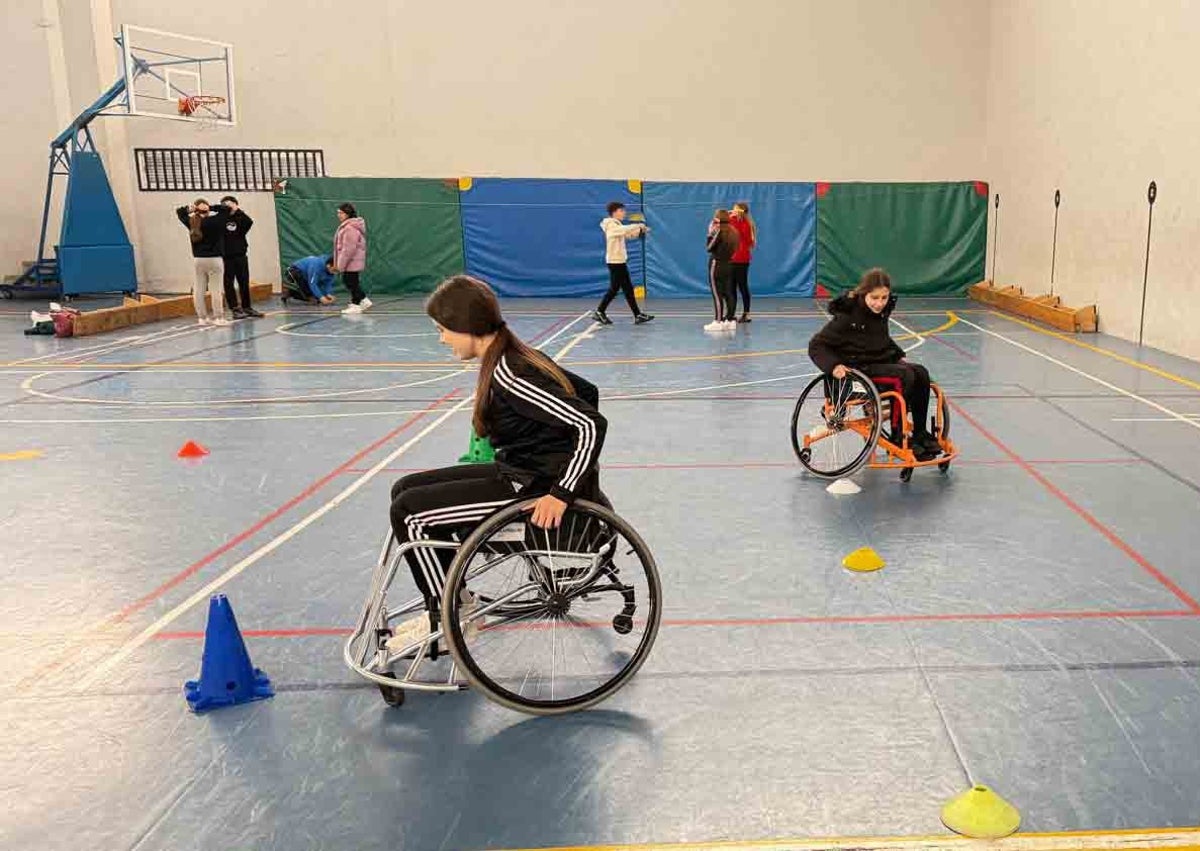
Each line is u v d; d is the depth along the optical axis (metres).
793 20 16.22
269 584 4.18
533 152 16.81
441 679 3.32
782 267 16.56
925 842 2.43
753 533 4.73
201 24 16.56
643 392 8.22
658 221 16.48
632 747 2.88
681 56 16.42
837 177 16.69
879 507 5.11
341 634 3.69
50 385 8.88
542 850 2.43
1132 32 10.79
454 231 16.59
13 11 16.42
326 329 12.62
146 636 3.69
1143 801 2.57
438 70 16.59
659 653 3.47
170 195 17.05
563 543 3.07
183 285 17.34
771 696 3.16
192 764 2.83
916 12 16.11
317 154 16.89
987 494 5.29
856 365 5.59
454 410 7.60
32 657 3.52
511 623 3.65
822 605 3.87
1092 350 10.31
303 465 6.05
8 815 2.60
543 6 16.36
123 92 14.81
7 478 5.85
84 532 4.88
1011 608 3.81
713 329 12.28
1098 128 11.76
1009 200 15.26
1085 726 2.94
